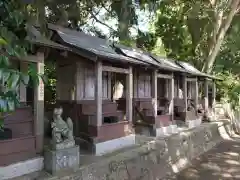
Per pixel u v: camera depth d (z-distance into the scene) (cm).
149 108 862
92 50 559
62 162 446
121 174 548
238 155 965
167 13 1513
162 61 953
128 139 679
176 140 816
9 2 262
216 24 1368
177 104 1073
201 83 1391
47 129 699
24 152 435
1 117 220
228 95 1612
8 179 402
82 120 638
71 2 748
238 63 1775
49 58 728
